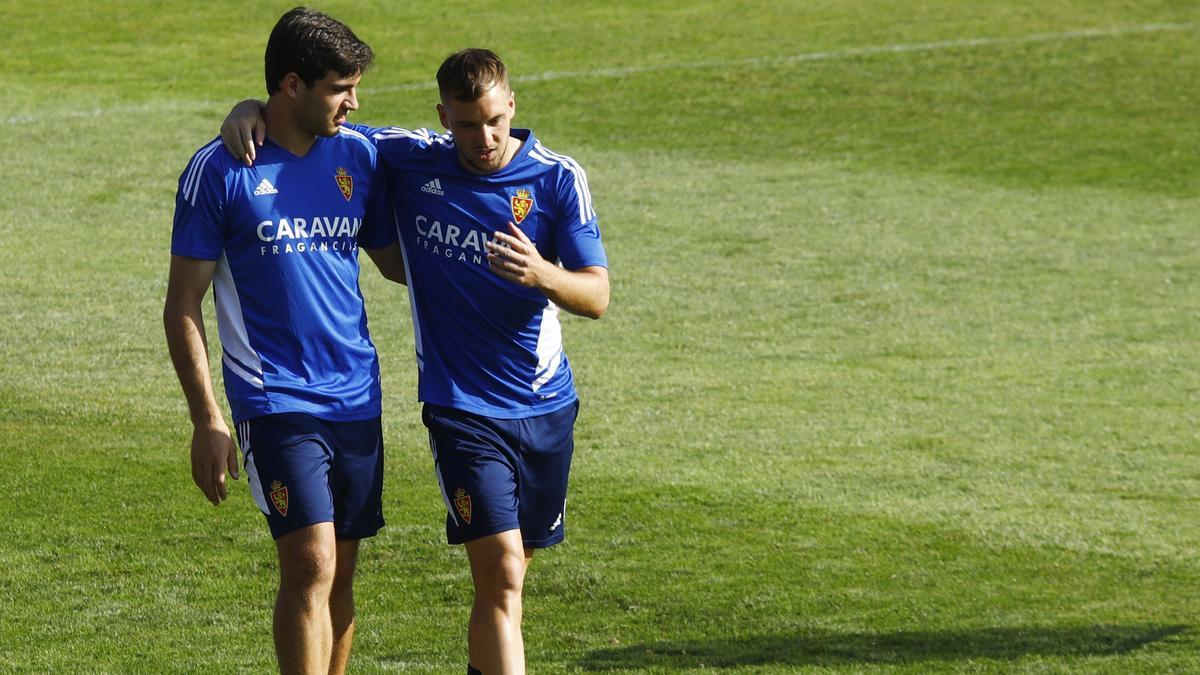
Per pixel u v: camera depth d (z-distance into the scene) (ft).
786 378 111.24
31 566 68.80
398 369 108.06
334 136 46.32
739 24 254.68
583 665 60.03
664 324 124.67
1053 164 192.75
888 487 88.07
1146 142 203.51
